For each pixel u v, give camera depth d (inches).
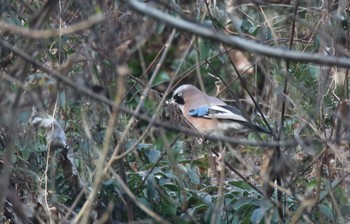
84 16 353.4
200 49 477.7
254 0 463.2
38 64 295.1
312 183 445.1
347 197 446.0
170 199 448.5
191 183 497.7
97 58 421.4
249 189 483.2
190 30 261.4
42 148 443.8
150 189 470.6
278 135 425.4
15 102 304.2
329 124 459.5
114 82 422.6
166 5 300.7
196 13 463.5
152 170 464.8
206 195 477.7
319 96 397.1
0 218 401.7
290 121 475.8
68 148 440.5
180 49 717.3
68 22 409.7
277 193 442.6
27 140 416.8
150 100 478.9
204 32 262.7
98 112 431.2
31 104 345.4
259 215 446.0
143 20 391.9
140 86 496.4
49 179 459.2
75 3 398.6
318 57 270.5
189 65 708.0
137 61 711.7
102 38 365.1
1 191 299.0
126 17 381.1
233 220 469.7
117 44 364.2
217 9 478.9
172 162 437.4
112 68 393.1
